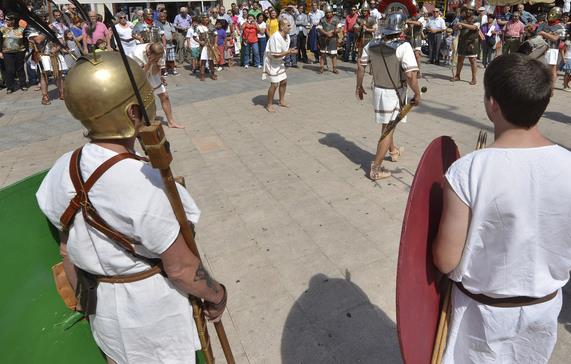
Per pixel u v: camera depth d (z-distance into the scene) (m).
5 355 1.62
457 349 1.59
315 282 3.32
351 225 4.11
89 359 1.86
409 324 1.45
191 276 1.46
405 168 5.35
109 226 1.37
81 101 1.33
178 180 1.65
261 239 3.92
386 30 4.46
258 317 2.99
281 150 6.10
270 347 2.75
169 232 1.38
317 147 6.16
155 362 1.57
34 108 8.89
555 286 1.43
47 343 1.75
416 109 7.88
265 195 4.76
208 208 4.51
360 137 6.52
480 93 9.12
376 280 3.33
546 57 7.79
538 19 13.39
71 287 1.71
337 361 2.63
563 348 2.63
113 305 1.49
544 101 1.30
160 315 1.51
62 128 7.50
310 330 2.87
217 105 8.72
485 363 1.54
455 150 1.73
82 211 1.38
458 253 1.41
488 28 11.95
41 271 1.83
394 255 3.63
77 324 1.84
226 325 2.93
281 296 3.19
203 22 11.56
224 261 3.62
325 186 4.92
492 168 1.32
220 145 6.41
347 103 8.52
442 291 1.66
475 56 9.83
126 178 1.33
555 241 1.35
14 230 1.79
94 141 1.42
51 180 1.46
